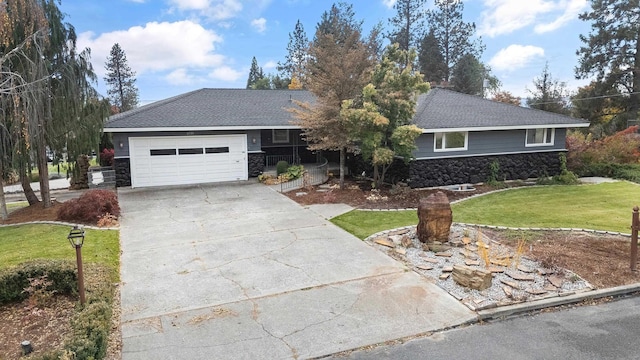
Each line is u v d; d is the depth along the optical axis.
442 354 4.98
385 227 10.29
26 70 10.95
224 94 21.00
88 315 4.88
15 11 10.40
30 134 10.72
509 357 4.90
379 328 5.55
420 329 5.53
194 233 9.96
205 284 6.96
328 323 5.67
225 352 4.99
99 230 10.20
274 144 21.02
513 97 35.19
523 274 7.16
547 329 5.55
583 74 31.39
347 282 7.01
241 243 9.16
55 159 12.61
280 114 18.67
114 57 56.44
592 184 16.25
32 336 5.18
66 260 6.73
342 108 13.61
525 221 10.81
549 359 4.86
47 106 11.47
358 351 5.05
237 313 5.96
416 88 13.59
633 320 5.79
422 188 15.20
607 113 31.12
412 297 6.42
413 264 7.78
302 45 47.75
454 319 5.77
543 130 17.20
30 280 6.12
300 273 7.41
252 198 14.02
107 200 11.56
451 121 15.62
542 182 16.39
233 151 17.34
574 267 7.49
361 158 17.44
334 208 12.38
